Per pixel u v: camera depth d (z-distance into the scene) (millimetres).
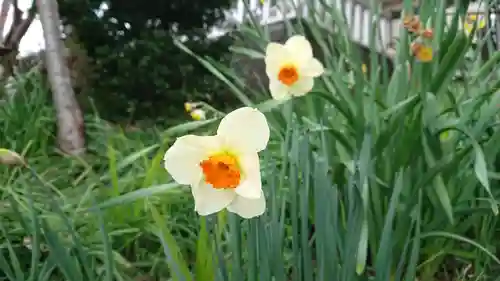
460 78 658
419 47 448
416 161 463
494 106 457
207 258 363
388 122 474
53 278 469
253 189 262
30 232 444
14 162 317
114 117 1791
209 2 1944
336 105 481
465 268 510
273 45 556
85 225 553
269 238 338
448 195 468
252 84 1120
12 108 1153
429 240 481
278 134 600
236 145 269
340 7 578
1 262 354
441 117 503
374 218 436
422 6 517
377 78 510
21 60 2000
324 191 330
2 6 1981
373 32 515
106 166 950
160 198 615
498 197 533
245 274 400
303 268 338
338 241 360
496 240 543
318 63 549
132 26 1862
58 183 803
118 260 479
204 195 272
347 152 488
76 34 1842
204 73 1902
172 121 1759
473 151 490
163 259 525
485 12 570
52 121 1213
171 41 1841
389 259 334
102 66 1808
